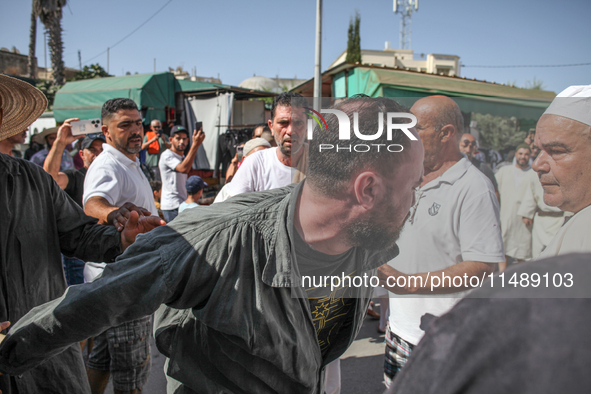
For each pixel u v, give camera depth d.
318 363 1.27
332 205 0.91
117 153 2.32
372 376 2.88
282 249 1.02
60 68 17.53
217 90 9.38
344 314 1.30
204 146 9.50
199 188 3.82
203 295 1.08
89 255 1.57
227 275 1.04
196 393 1.21
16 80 1.57
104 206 2.04
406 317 1.49
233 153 8.88
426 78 5.79
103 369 2.11
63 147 2.82
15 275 1.37
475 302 0.48
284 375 1.17
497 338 0.43
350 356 3.18
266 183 2.40
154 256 1.07
